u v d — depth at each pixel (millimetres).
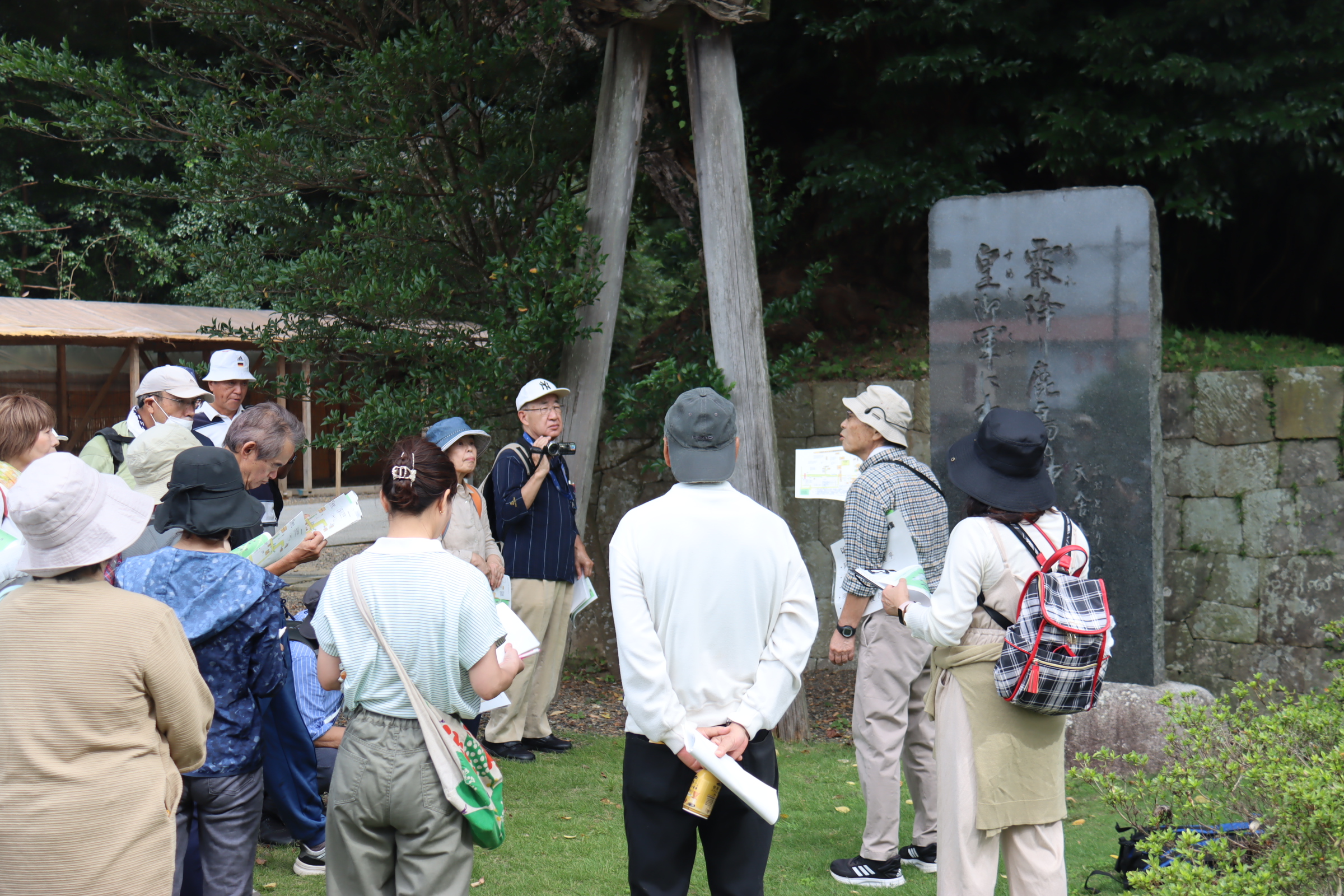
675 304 10602
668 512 2355
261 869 3645
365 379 6012
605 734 5547
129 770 2084
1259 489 5855
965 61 6359
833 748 5352
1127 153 6355
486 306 6387
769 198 6750
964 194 6664
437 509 2490
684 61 7312
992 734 2688
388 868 2443
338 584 2432
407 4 6504
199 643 2529
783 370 6355
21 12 10617
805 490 4520
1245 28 6254
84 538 2096
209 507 2600
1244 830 3057
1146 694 4738
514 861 3742
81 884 2010
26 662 2035
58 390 13078
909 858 3803
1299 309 8188
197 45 9898
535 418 4965
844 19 6562
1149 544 4887
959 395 5270
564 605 5180
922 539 3576
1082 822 4156
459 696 2424
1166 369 6258
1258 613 5820
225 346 12930
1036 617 2588
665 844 2395
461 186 5941
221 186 5887
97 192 13500
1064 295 5055
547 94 6680
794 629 2385
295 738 3482
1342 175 7176
